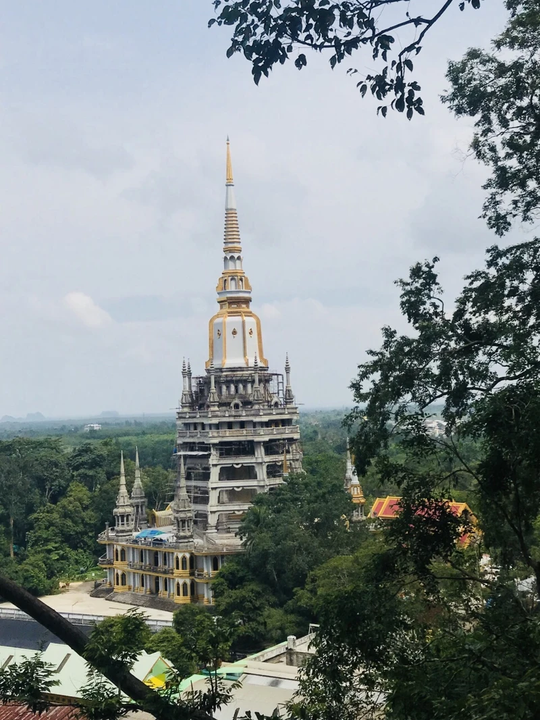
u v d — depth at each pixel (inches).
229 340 6427.2
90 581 6943.9
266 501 5374.0
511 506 1658.5
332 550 4766.2
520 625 1409.9
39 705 1401.3
